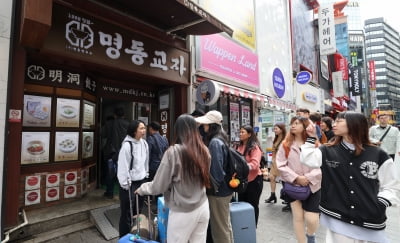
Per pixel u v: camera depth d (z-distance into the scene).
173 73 5.37
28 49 3.41
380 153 1.75
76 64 4.05
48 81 3.96
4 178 2.98
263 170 3.79
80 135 4.33
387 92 70.31
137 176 3.08
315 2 14.20
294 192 2.60
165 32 5.28
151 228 2.35
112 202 4.24
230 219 2.63
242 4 7.98
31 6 2.62
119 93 5.39
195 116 3.65
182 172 1.90
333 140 2.04
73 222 3.63
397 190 1.66
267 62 9.22
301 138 2.77
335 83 17.23
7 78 3.07
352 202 1.73
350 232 1.73
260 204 5.09
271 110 9.82
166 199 2.03
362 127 1.81
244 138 3.65
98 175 5.27
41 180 3.82
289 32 11.23
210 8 6.55
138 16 4.68
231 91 6.12
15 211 3.11
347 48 25.69
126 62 4.43
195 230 2.00
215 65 6.52
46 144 3.91
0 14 3.07
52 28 3.47
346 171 1.79
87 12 3.85
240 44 7.73
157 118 6.15
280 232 3.60
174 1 4.25
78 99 4.31
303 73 10.77
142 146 3.29
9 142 3.12
